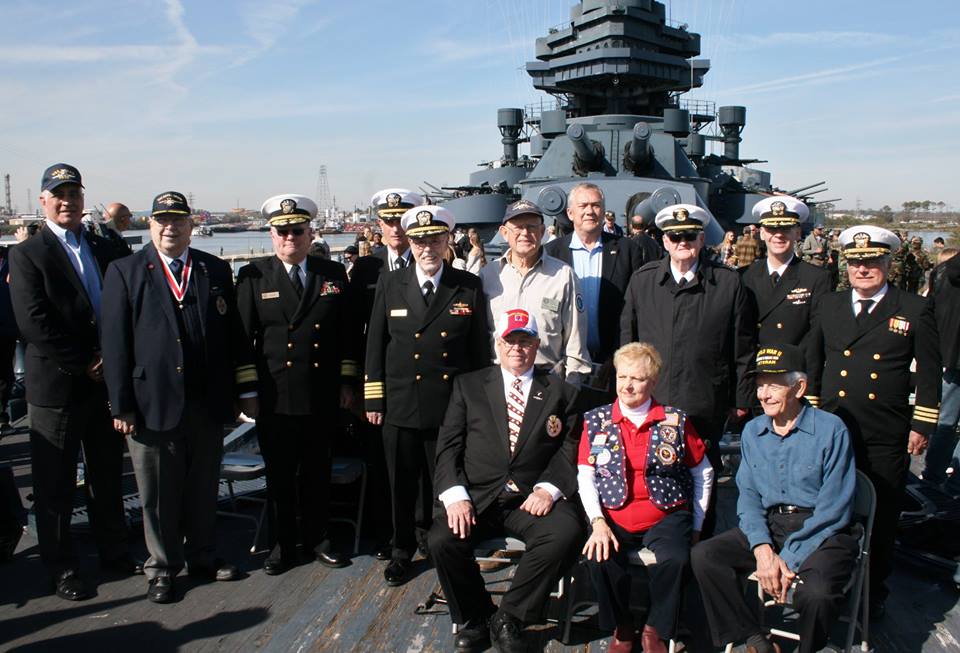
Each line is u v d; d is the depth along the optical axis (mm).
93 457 4602
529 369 4145
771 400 3748
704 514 3898
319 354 4605
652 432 3891
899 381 4070
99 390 4488
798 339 4867
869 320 4129
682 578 3600
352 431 5359
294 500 4656
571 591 3826
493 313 4719
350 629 3953
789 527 3734
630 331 4684
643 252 5668
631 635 3664
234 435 5945
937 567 4461
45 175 4383
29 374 4309
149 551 4520
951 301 5988
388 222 4973
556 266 4730
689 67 13773
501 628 3672
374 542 5066
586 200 5141
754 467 3854
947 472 6355
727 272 4453
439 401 4473
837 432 3695
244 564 4754
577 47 13852
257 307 4570
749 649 3545
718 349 4398
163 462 4289
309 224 4652
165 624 4020
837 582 3424
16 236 8117
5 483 4852
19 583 4535
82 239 4566
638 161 10828
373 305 4715
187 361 4320
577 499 4133
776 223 4848
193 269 4441
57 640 3859
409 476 4559
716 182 13984
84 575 4625
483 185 13281
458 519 3760
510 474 3984
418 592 4352
